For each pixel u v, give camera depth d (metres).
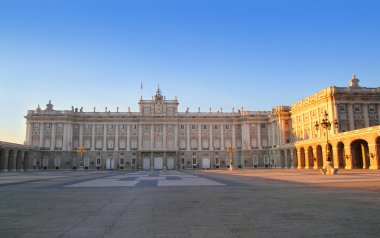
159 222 10.68
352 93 80.38
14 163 90.44
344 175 39.72
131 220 11.06
